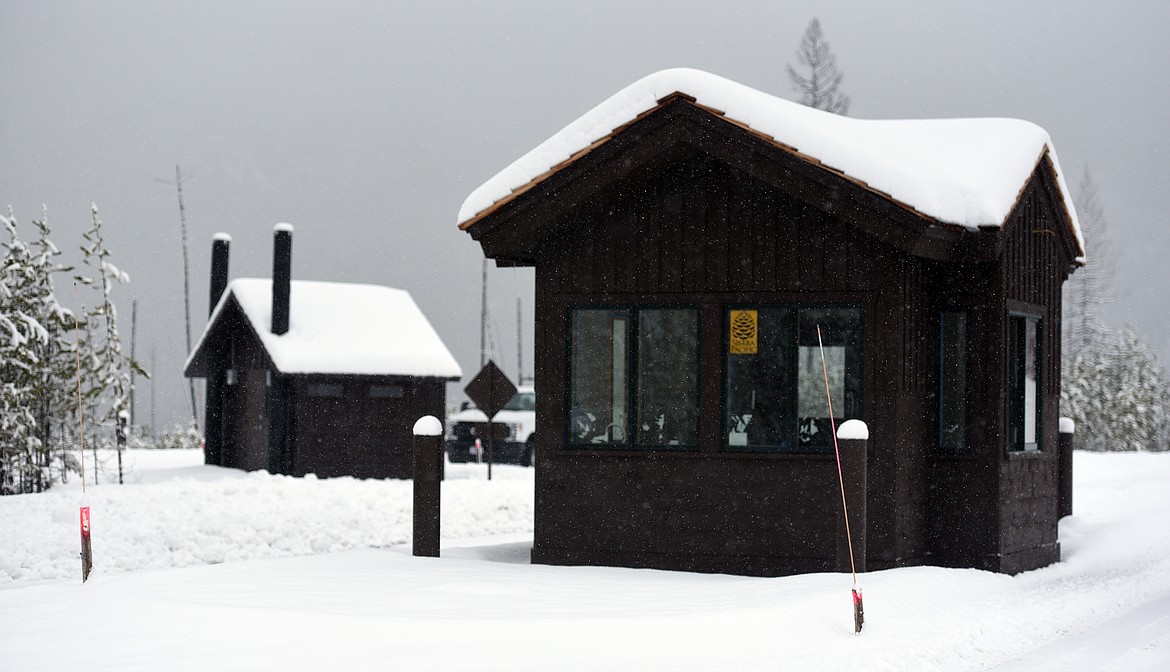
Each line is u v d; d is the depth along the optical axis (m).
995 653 9.87
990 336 14.66
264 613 9.73
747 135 13.77
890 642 9.71
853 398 13.96
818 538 13.94
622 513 14.66
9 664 8.38
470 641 8.99
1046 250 16.66
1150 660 9.65
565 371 14.97
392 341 33.00
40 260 24.64
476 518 21.34
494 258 16.22
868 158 13.41
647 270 14.71
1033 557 15.77
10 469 23.91
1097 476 26.08
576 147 14.30
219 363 36.03
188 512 18.39
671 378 14.66
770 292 14.25
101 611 10.14
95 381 25.03
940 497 14.80
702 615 9.77
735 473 14.26
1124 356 49.72
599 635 9.21
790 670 8.42
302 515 18.94
